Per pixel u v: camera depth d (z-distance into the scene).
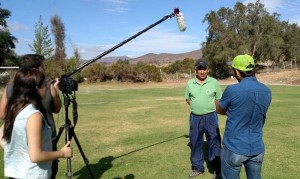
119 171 6.53
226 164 3.85
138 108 16.64
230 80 51.69
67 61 40.91
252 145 3.70
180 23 4.59
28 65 3.54
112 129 10.98
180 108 16.44
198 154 6.16
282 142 8.51
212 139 5.91
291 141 8.61
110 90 32.12
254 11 57.69
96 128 11.18
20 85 2.78
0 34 51.69
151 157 7.46
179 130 10.62
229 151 3.78
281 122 11.47
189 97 6.14
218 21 58.78
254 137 3.73
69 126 3.92
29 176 2.71
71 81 3.92
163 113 14.67
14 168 2.74
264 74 50.97
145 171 6.50
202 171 6.21
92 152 8.03
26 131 2.66
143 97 23.42
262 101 3.70
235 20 58.06
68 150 2.94
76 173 6.43
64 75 4.07
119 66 44.91
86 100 21.47
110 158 7.47
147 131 10.55
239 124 3.72
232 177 3.84
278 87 32.19
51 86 3.89
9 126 2.74
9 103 2.81
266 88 3.78
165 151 7.93
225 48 55.72
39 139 2.66
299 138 8.96
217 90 5.93
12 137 2.73
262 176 6.04
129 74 44.34
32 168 2.72
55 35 41.81
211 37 60.19
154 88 34.91
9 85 3.32
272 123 11.30
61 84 3.90
